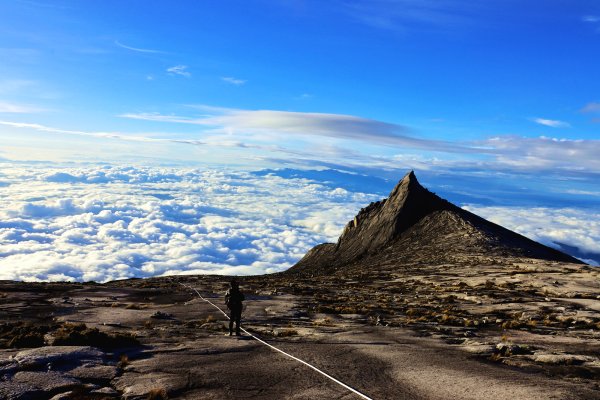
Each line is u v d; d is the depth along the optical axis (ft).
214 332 63.62
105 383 35.55
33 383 33.96
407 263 256.93
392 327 69.97
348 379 36.88
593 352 49.11
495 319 81.71
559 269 173.88
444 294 126.31
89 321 72.59
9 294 117.80
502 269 186.80
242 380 36.47
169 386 34.63
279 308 94.12
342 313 89.56
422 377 37.63
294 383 35.70
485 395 32.04
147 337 56.54
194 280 228.63
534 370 40.78
